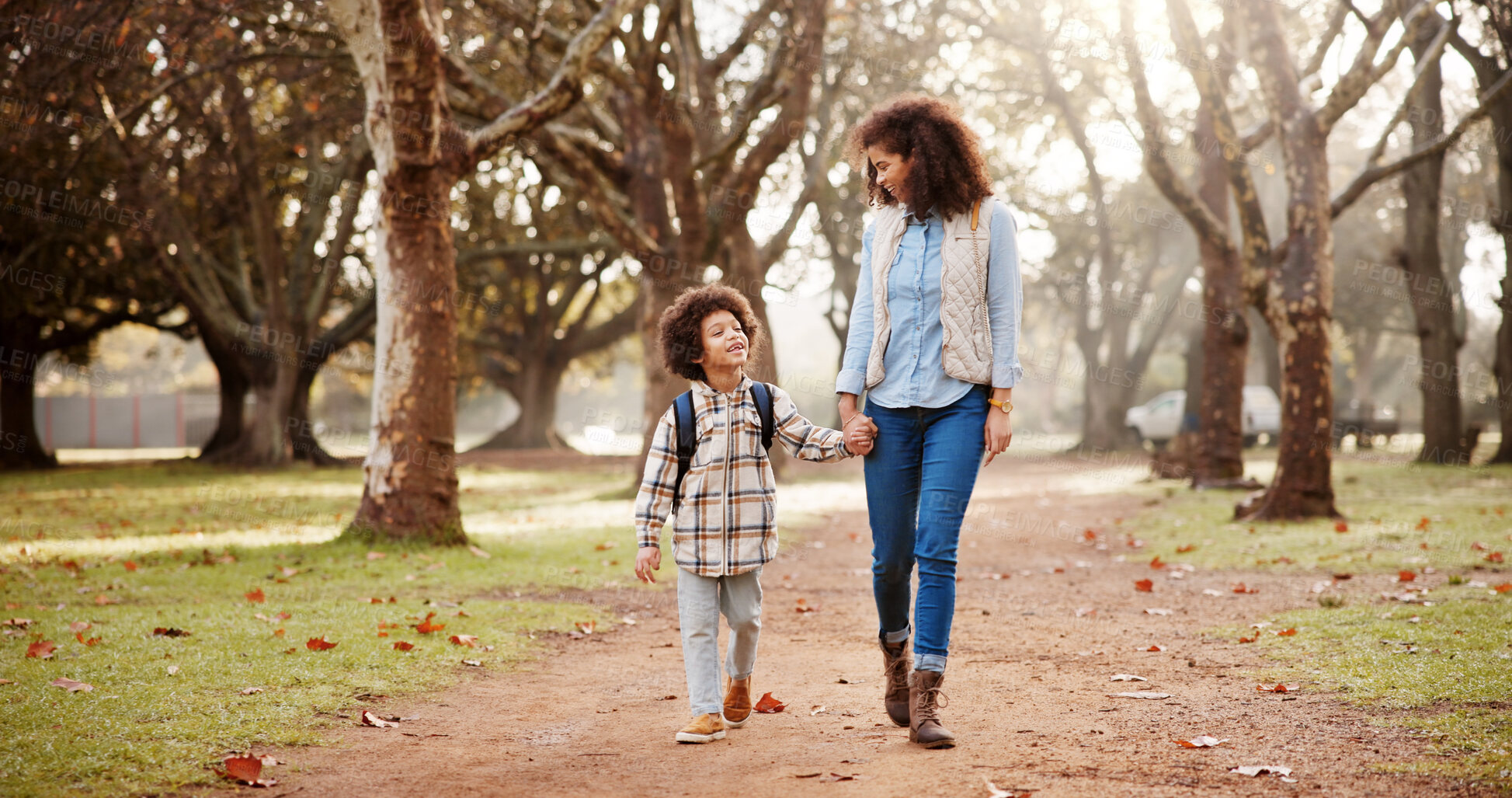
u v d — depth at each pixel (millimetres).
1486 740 2768
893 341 3061
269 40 12031
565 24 13688
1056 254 28922
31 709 3268
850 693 3797
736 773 2764
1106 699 3555
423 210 8086
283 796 2592
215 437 25094
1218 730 3047
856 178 22422
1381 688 3418
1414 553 7078
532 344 32188
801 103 13203
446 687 3916
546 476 19906
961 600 6184
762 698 3561
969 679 3961
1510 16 9852
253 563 7227
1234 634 4699
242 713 3322
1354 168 26547
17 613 5160
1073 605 5875
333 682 3801
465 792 2631
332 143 21453
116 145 15914
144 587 6164
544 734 3277
